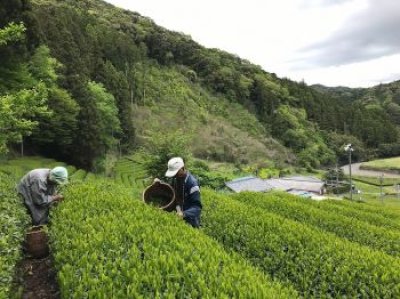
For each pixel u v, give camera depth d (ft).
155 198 30.25
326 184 226.38
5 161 113.29
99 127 165.07
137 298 14.80
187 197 26.45
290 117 361.92
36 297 21.75
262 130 344.08
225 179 152.56
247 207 41.06
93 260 18.07
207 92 371.15
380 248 39.93
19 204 29.60
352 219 48.03
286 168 277.85
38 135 143.13
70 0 422.82
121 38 334.65
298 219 48.70
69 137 149.79
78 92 158.81
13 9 103.50
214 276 16.94
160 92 323.78
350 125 440.04
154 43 383.65
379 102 625.41
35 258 26.14
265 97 380.58
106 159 183.93
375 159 408.46
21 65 100.89
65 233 21.97
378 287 23.34
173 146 80.07
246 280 16.90
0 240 20.15
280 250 28.17
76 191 33.30
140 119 260.01
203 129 267.59
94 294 15.11
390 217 69.77
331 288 24.02
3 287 16.80
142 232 22.20
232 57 448.65
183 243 20.76
